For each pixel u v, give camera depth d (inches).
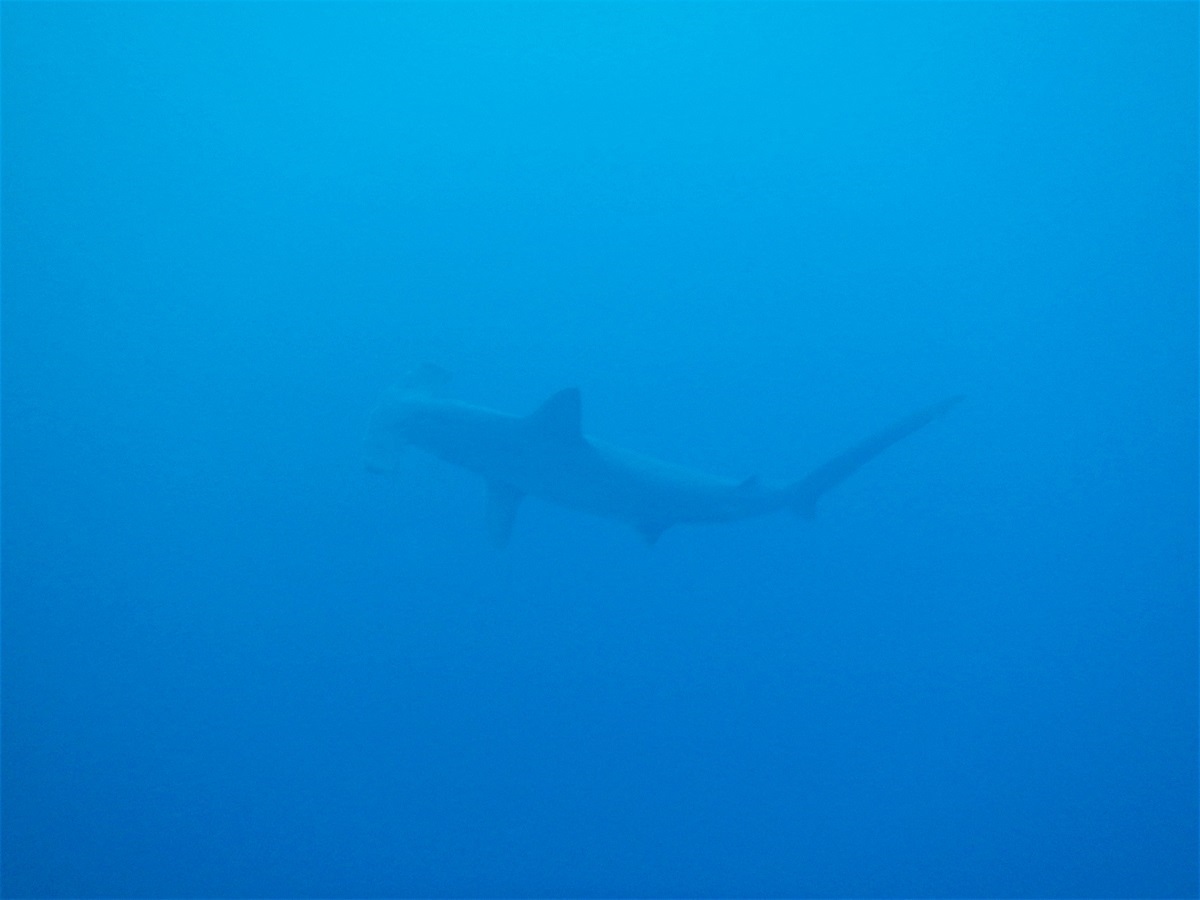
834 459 334.3
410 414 295.4
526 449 275.7
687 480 301.0
